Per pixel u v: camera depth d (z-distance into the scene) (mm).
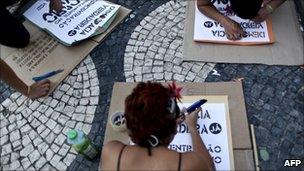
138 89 1501
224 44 2615
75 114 2441
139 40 2744
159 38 2734
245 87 2428
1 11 2557
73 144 2088
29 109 2502
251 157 2135
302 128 2246
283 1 2658
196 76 2508
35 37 2826
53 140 2354
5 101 2564
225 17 2670
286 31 2641
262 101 2363
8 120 2475
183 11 2857
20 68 2668
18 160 2305
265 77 2457
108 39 2781
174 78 2514
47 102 2514
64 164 2258
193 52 2607
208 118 2268
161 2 2938
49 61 2691
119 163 1583
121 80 2555
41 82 2547
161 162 1544
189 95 2387
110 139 2254
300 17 2742
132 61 2641
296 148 2178
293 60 2504
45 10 2957
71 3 2971
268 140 2217
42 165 2270
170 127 1502
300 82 2418
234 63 2537
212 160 2000
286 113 2309
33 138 2375
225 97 2334
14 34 2664
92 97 2502
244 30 2654
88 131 2359
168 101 1481
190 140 2174
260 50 2566
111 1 3014
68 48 2738
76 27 2809
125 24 2846
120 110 2377
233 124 2260
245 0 2436
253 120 2297
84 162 2256
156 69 2578
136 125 1480
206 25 2707
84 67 2650
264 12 2635
